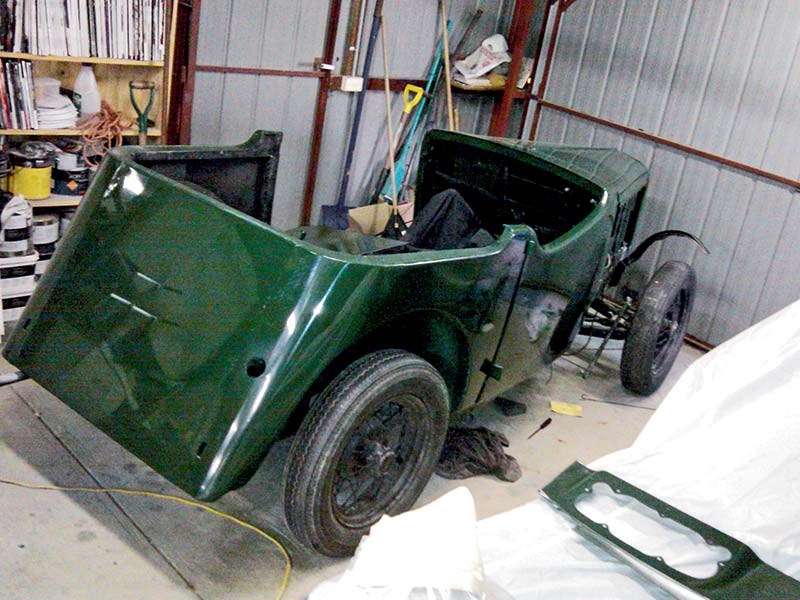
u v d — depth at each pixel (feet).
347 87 15.37
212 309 7.36
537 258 9.33
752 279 14.74
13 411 9.57
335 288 7.16
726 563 6.58
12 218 10.89
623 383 12.60
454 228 10.41
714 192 15.06
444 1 16.31
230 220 7.48
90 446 9.23
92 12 11.20
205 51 13.74
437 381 8.34
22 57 10.81
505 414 11.60
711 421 8.16
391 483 8.59
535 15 17.38
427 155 12.22
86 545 7.79
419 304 7.96
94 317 7.91
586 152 12.47
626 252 13.33
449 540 5.35
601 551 6.67
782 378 8.10
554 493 7.23
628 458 7.99
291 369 7.09
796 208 13.97
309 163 16.10
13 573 7.25
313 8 14.79
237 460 7.08
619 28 16.06
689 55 15.07
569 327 11.44
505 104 16.79
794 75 13.71
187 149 9.42
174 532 8.20
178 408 7.29
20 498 8.20
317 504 7.53
